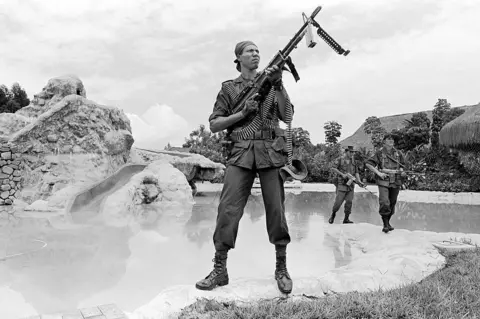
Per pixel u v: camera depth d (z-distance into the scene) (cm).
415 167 2225
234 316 293
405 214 1165
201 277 460
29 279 450
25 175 1284
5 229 823
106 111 1500
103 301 378
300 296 359
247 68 381
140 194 1305
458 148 1286
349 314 294
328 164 3130
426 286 355
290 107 374
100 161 1398
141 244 664
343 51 342
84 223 919
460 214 1166
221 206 370
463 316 292
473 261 461
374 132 3941
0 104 3819
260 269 498
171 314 313
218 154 2934
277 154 369
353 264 479
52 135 1333
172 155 1847
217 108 386
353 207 1391
